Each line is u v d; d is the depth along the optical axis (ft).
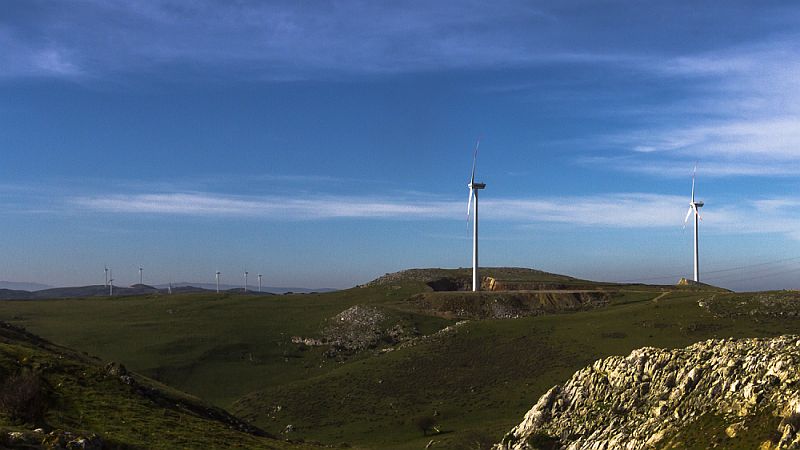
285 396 521.65
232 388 600.80
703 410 187.83
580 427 221.66
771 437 158.20
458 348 582.35
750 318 560.61
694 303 627.87
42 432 136.77
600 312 647.15
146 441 171.53
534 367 508.12
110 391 216.74
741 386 184.85
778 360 182.60
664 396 207.00
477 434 370.73
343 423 449.06
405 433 414.21
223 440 201.46
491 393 472.85
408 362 566.36
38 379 173.68
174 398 257.75
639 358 228.63
